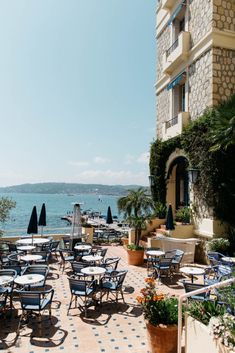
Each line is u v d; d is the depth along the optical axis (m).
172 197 16.16
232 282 4.38
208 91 12.52
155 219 15.30
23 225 41.34
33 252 10.98
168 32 17.14
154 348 5.13
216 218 11.75
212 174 11.80
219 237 11.66
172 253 11.16
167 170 16.06
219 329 3.77
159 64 18.52
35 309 6.23
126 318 6.90
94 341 5.80
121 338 5.93
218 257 10.32
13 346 5.58
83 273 7.88
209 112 12.10
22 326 6.42
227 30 12.45
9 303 7.79
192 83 13.94
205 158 12.16
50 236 14.98
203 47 12.97
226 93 12.41
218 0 12.45
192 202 13.26
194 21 13.95
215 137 11.30
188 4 14.62
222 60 12.41
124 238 16.19
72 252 11.59
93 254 11.85
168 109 16.88
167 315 5.17
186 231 13.09
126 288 9.09
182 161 15.91
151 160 17.48
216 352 3.75
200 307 4.55
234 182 11.72
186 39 14.37
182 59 14.59
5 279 7.25
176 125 14.78
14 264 9.82
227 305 4.41
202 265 11.81
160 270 9.91
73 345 5.64
